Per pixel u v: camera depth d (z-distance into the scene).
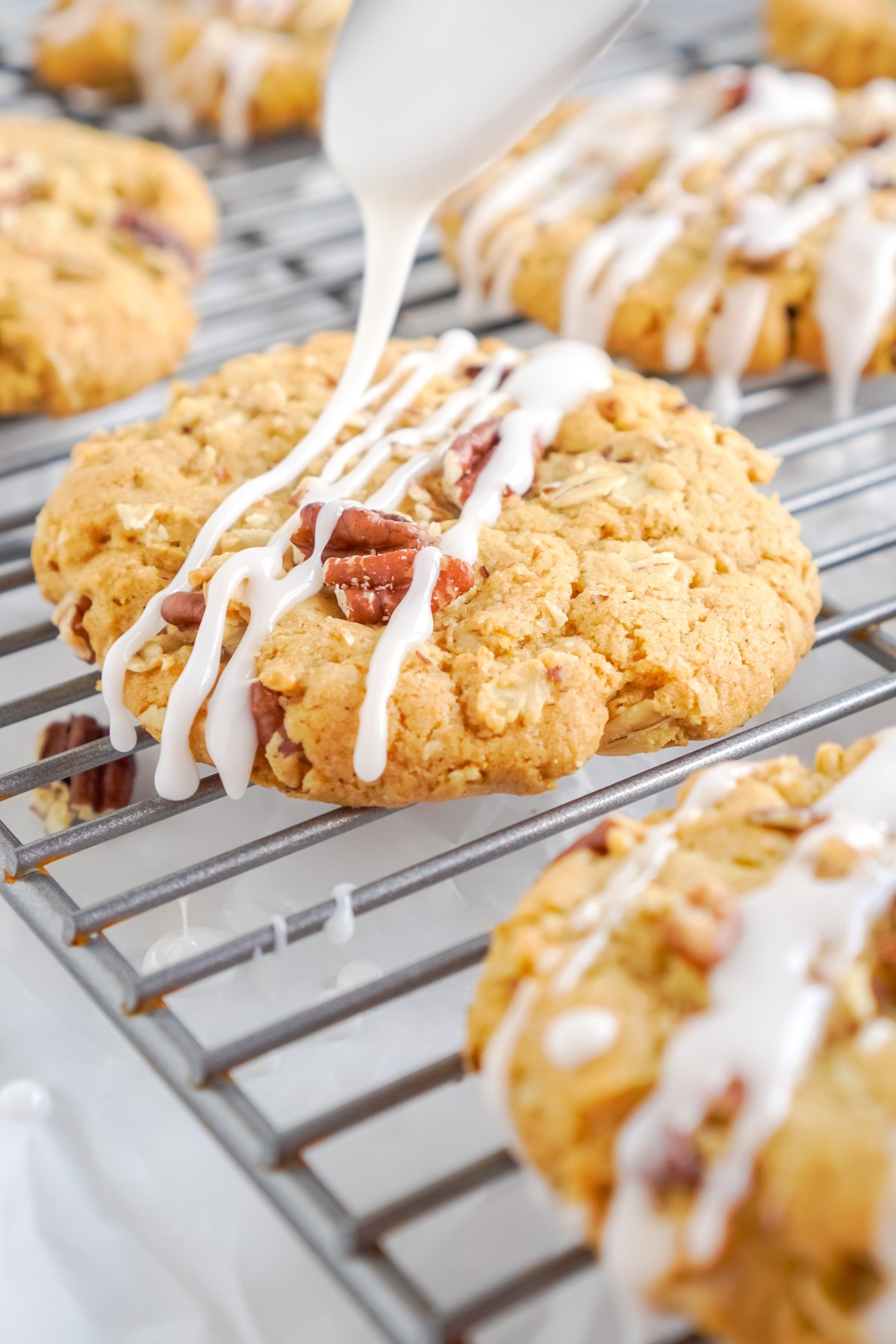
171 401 0.40
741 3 0.57
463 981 0.36
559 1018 0.33
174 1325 0.34
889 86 0.48
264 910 0.37
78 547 0.38
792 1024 0.32
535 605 0.37
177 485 0.38
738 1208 0.32
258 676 0.36
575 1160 0.32
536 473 0.39
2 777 0.37
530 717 0.36
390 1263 0.33
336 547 0.37
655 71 0.53
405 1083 0.34
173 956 0.36
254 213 0.49
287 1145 0.33
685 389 0.45
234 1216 0.34
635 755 0.38
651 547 0.38
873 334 0.43
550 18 0.38
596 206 0.46
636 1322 0.32
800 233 0.44
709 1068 0.32
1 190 0.45
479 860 0.36
